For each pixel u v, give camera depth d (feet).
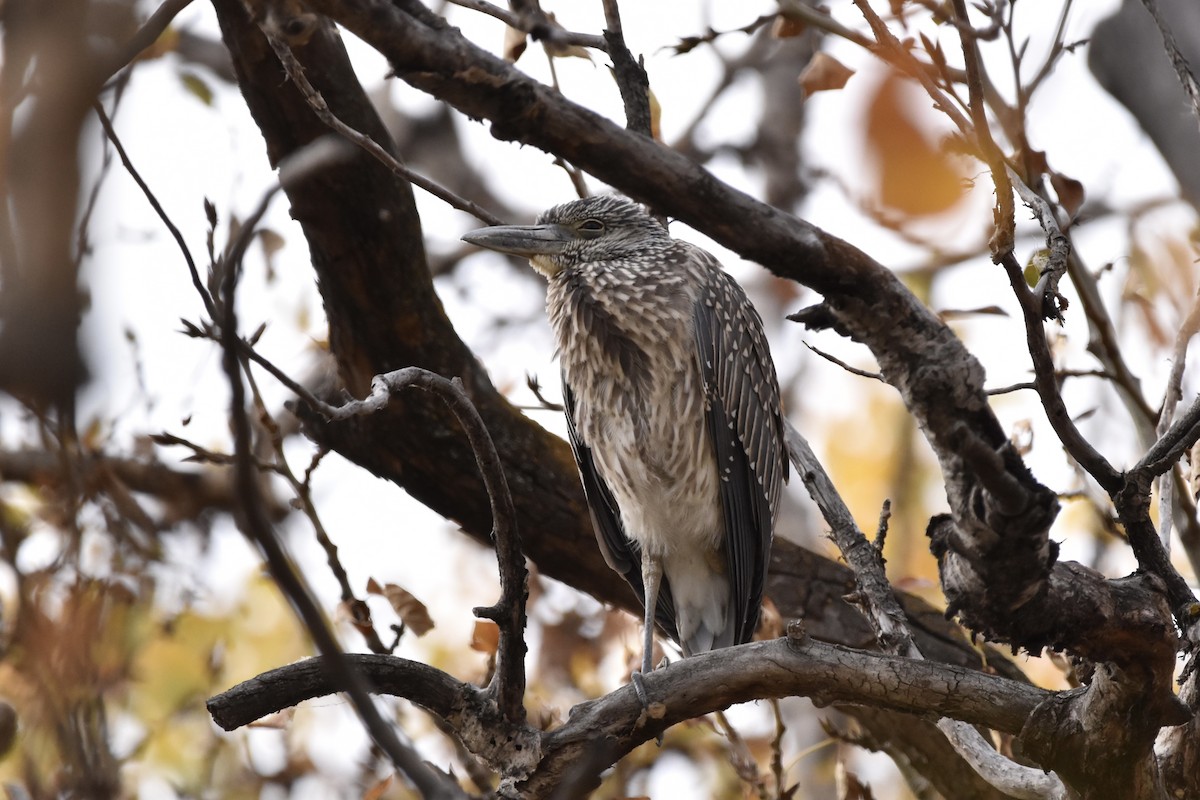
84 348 13.93
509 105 16.78
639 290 35.55
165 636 39.04
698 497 35.76
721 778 40.73
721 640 36.04
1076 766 21.76
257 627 40.68
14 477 36.22
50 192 13.41
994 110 26.73
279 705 21.56
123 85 20.24
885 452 54.85
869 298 18.06
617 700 23.12
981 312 31.60
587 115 17.07
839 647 23.08
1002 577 18.81
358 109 29.96
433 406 33.65
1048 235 21.86
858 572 26.55
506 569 21.45
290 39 18.81
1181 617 23.52
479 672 41.09
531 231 37.50
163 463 40.45
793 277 18.10
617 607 37.93
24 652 30.04
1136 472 22.43
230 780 38.24
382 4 16.08
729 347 36.19
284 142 30.07
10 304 13.30
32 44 13.71
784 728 31.76
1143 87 35.01
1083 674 22.84
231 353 14.70
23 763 29.63
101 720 30.01
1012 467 18.15
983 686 22.36
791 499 53.98
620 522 36.35
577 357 36.24
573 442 36.68
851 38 20.25
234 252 14.82
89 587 31.27
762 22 28.40
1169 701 20.66
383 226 30.91
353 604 29.78
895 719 33.63
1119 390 31.37
